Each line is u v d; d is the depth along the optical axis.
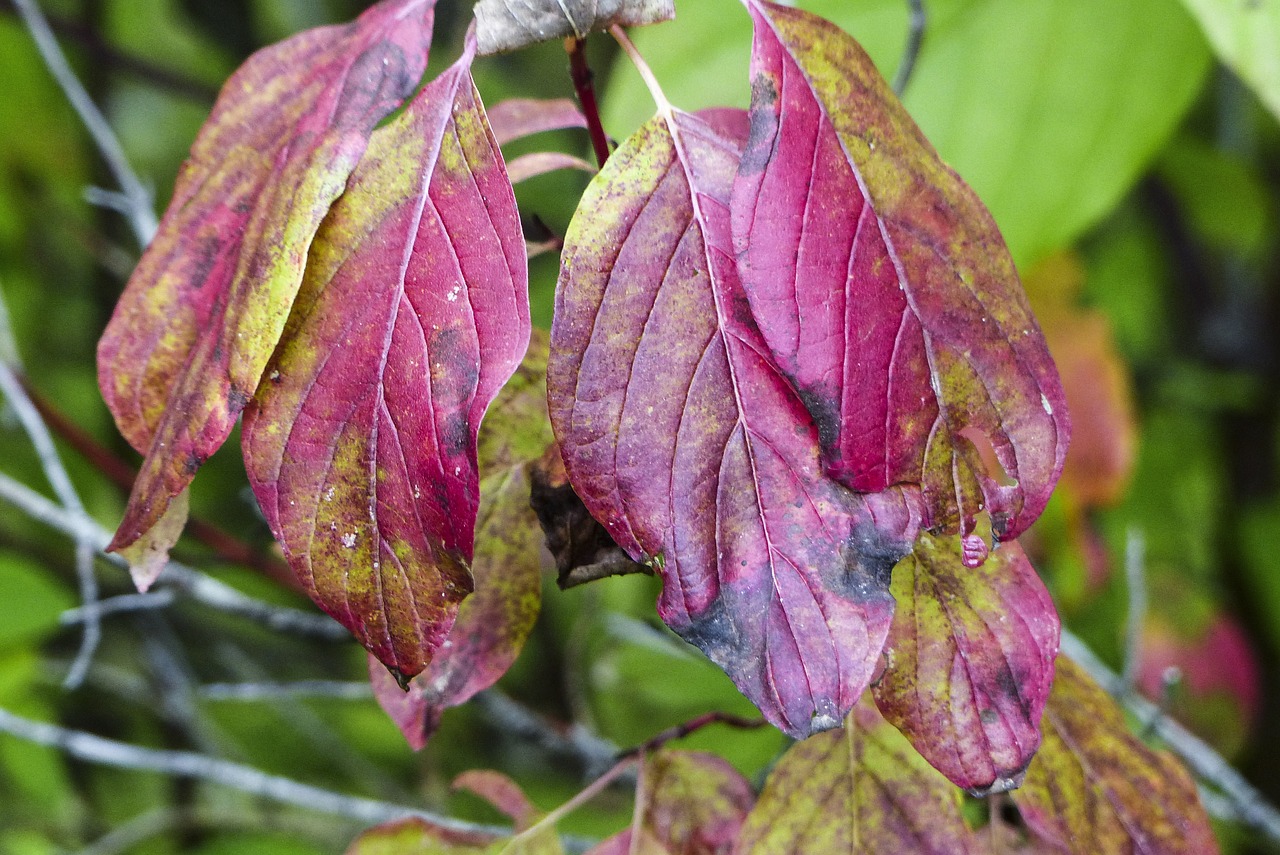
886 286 0.41
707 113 0.46
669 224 0.41
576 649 0.73
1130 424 0.77
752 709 0.59
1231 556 1.02
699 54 0.56
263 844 0.95
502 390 0.46
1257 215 0.95
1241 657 0.88
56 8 1.05
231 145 0.44
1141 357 1.05
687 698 0.71
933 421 0.42
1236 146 1.00
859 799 0.46
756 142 0.41
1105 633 0.89
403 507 0.41
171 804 1.05
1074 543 0.77
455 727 0.97
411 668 0.42
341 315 0.41
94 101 1.07
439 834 0.47
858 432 0.41
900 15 0.61
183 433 0.42
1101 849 0.46
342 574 0.42
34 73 1.03
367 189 0.42
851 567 0.41
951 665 0.44
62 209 1.09
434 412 0.41
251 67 0.44
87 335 1.11
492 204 0.41
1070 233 0.62
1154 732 0.60
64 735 0.71
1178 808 0.47
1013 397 0.42
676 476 0.41
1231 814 0.68
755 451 0.41
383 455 0.41
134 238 1.11
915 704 0.44
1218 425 1.04
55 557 0.93
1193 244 1.05
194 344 0.43
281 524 0.41
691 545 0.41
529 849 0.47
